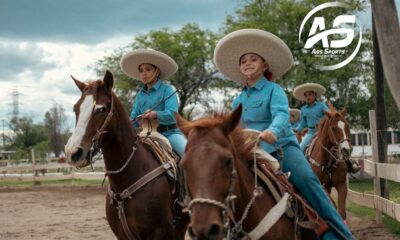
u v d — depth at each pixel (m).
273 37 4.73
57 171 29.47
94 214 13.87
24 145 59.12
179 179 6.01
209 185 3.24
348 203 13.51
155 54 6.71
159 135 6.36
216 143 3.44
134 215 5.67
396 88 7.92
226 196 3.36
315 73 25.17
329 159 9.47
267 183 4.12
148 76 6.79
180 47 31.69
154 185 5.77
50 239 10.23
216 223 3.16
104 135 5.57
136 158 5.79
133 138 5.83
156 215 5.70
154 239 5.72
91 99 5.44
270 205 4.09
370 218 11.50
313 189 4.50
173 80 32.41
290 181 4.59
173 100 6.52
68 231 11.14
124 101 31.27
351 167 9.77
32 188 21.84
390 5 7.91
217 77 32.53
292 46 25.66
